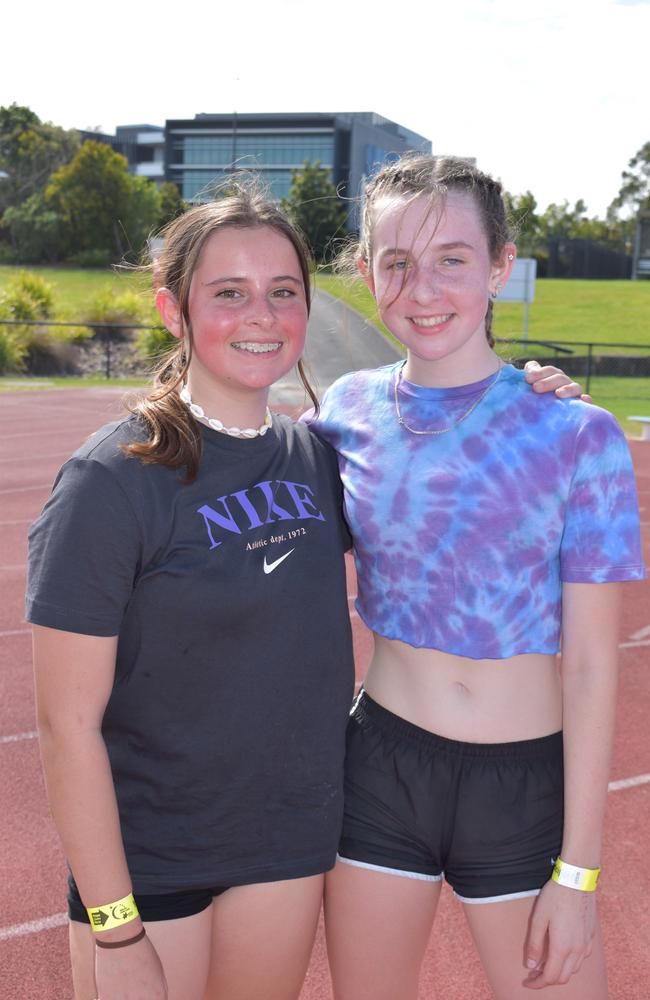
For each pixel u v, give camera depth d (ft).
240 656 5.80
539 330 121.60
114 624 5.47
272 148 345.31
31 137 252.01
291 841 6.10
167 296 6.26
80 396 64.39
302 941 6.30
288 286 6.08
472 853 6.40
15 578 23.54
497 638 6.27
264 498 5.99
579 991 6.15
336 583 6.22
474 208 6.32
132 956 5.49
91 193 227.61
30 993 9.11
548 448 6.18
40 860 11.32
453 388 6.51
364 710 6.88
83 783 5.42
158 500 5.59
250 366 5.92
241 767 5.88
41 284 91.25
